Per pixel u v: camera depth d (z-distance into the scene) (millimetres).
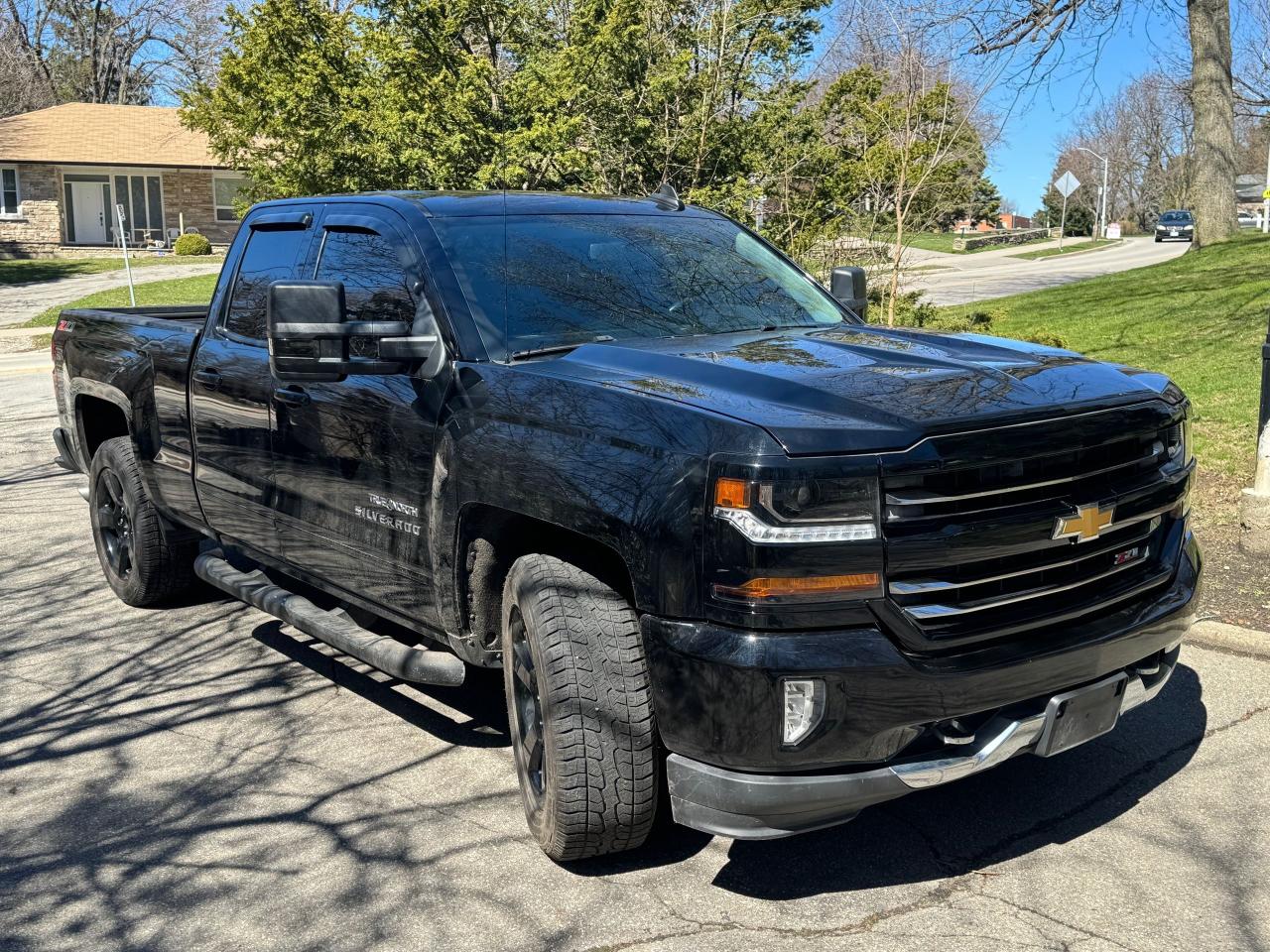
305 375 3793
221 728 4688
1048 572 3248
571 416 3377
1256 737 4309
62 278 35000
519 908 3326
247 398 4824
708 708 2967
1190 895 3297
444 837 3760
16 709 4922
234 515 5145
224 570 5371
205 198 44406
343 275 4496
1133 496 3371
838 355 3664
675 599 3018
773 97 13789
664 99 13398
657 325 4141
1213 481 7707
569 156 13039
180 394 5371
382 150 13570
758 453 2908
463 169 13531
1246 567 6070
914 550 2947
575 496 3254
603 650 3287
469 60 13383
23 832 3867
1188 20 24984
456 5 13750
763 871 3512
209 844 3752
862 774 2994
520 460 3447
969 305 20766
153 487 5797
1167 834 3643
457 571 3791
